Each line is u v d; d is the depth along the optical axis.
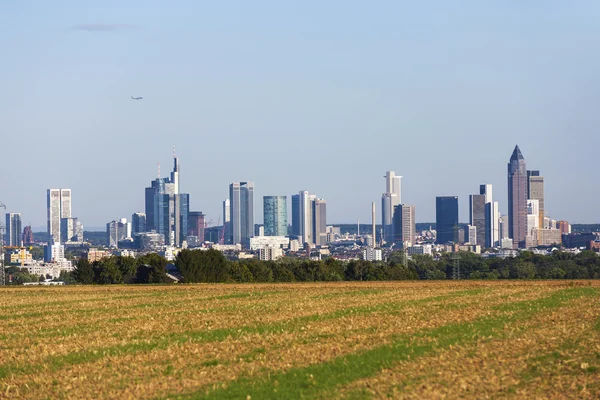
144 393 54.75
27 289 186.12
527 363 61.62
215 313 111.25
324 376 58.25
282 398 52.19
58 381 60.16
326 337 79.69
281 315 105.50
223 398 52.66
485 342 73.12
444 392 52.19
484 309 109.19
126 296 155.62
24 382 60.38
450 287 168.25
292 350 70.62
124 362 67.12
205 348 73.69
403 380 55.91
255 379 58.25
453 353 66.69
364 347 71.44
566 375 57.28
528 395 51.75
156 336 84.50
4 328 97.31
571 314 98.94
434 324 89.31
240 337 81.19
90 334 87.75
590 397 51.12
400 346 71.31
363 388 53.88
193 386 56.62
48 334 89.44
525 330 82.25
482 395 51.50
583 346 69.56
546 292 144.38
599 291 145.38
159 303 134.38
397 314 103.69
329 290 163.62
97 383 58.66
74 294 165.12
